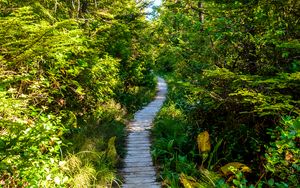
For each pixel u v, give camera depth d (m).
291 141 4.38
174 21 11.06
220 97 6.73
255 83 5.44
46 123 6.08
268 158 4.71
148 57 20.66
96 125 10.64
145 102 18.80
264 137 6.68
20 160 4.94
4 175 5.34
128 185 7.01
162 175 7.45
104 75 11.48
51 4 8.81
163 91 24.48
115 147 9.20
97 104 12.11
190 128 8.98
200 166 7.66
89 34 10.58
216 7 7.29
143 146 9.95
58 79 8.64
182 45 9.24
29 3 7.09
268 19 6.57
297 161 4.39
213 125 8.17
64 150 7.53
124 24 12.62
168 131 10.55
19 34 5.50
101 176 6.93
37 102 7.60
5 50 5.48
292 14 6.30
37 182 5.38
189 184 6.16
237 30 7.05
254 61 6.89
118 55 15.36
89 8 11.22
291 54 6.14
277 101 5.71
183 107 12.58
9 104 5.13
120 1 13.00
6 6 6.99
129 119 13.89
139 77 20.06
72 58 8.62
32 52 5.36
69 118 9.56
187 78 8.72
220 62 7.55
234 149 7.32
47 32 5.12
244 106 6.78
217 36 7.45
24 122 5.74
